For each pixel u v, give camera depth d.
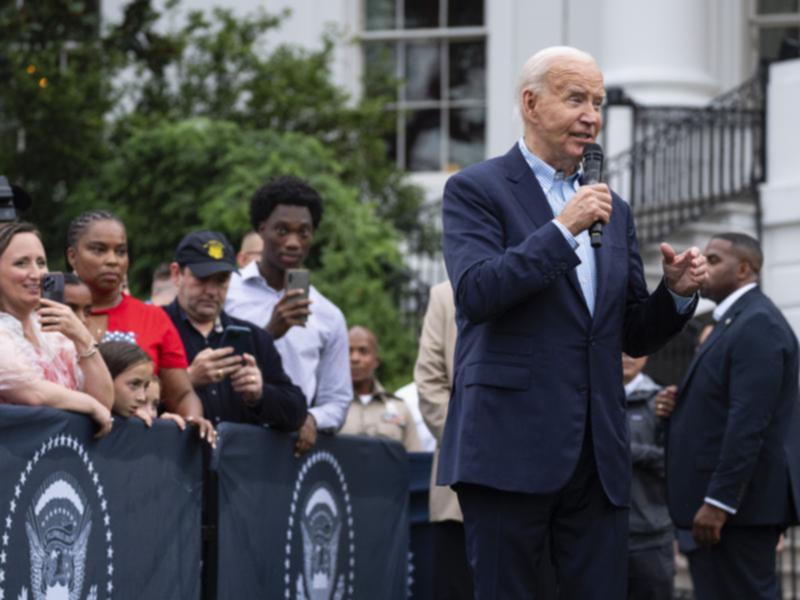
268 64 18.28
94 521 6.29
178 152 16.06
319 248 15.89
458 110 21.45
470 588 9.25
